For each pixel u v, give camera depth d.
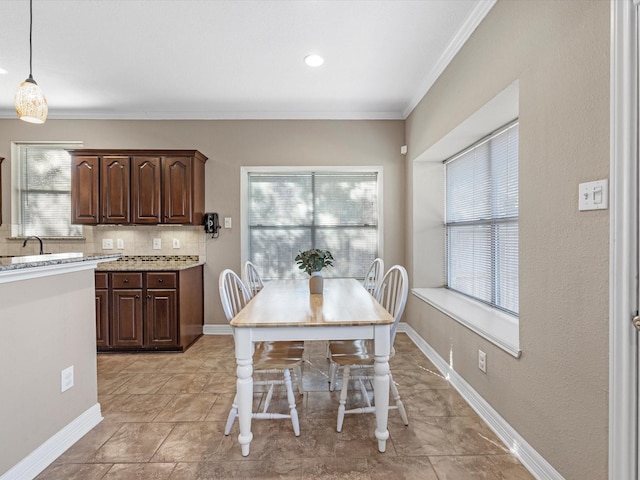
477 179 2.83
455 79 2.44
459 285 3.24
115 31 2.28
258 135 3.83
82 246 3.79
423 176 3.53
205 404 2.22
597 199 1.19
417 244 3.54
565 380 1.36
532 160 1.56
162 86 3.13
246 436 1.68
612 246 1.14
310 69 2.82
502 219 2.45
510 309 2.39
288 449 1.74
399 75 2.92
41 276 1.62
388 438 1.80
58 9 2.04
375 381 1.71
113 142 3.79
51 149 3.79
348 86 3.15
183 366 2.90
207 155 3.82
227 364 2.94
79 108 3.64
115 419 2.04
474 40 2.13
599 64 1.18
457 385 2.38
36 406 1.59
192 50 2.53
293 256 3.97
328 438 1.83
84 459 1.67
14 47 2.46
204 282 3.83
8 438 1.45
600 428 1.20
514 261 2.33
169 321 3.23
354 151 3.85
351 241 3.96
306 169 3.84
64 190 3.79
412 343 3.43
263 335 1.68
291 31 2.29
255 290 3.10
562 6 1.36
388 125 3.85
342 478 1.54
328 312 1.84
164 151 3.44
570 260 1.33
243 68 2.80
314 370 2.78
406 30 2.27
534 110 1.55
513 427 1.72
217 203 3.83
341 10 2.08
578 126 1.28
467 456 1.67
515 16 1.69
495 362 1.88
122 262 3.75
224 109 3.72
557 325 1.41
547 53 1.46
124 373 2.74
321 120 3.83
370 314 1.80
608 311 1.16
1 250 3.72
